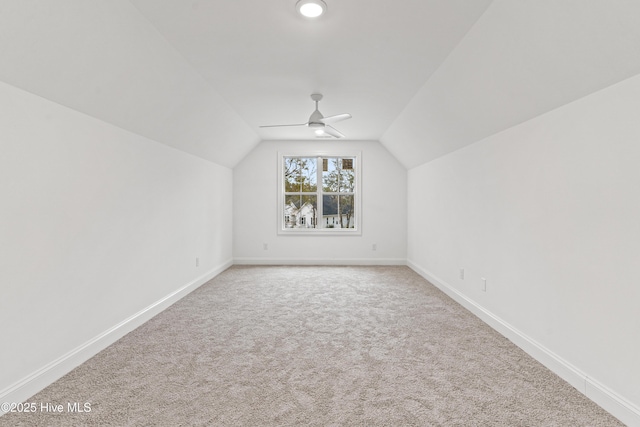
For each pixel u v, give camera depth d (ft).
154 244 11.64
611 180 6.03
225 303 12.98
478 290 11.41
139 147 10.68
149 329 10.24
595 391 6.34
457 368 7.72
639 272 5.53
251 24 7.84
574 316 6.97
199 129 13.78
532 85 7.57
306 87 11.97
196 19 7.61
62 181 7.48
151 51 8.43
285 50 9.18
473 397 6.54
